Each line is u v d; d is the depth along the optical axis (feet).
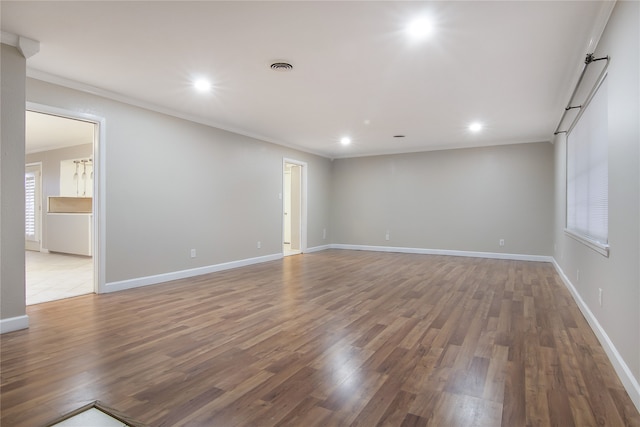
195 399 6.14
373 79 11.98
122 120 13.98
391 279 16.37
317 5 7.69
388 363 7.59
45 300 12.51
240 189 19.74
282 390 6.45
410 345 8.59
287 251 25.99
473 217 23.73
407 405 5.97
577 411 5.81
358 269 18.93
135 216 14.49
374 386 6.61
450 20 8.25
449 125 18.30
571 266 13.96
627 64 6.72
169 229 15.85
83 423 5.47
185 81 12.23
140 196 14.66
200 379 6.86
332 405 5.97
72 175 25.99
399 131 19.72
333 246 28.55
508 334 9.36
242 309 11.53
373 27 8.61
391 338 9.03
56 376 6.96
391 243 26.37
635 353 6.15
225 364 7.52
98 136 13.24
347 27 8.64
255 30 8.80
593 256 9.75
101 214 13.34
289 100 14.25
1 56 9.08
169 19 8.32
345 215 28.09
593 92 9.91
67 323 10.09
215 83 12.41
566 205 15.83
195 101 14.44
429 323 10.23
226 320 10.41
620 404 6.03
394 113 16.10
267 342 8.74
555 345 8.62
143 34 9.04
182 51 9.98
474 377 6.97
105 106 13.41
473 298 13.03
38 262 21.56
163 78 11.96
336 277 16.81
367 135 20.79
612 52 7.73
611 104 7.92
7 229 9.30
